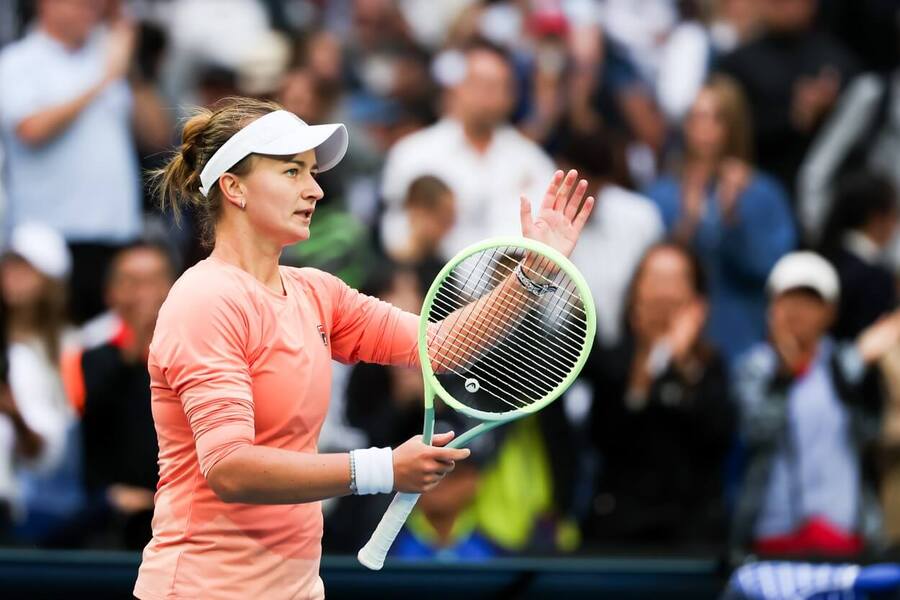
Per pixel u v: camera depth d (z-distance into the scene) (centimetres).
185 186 1358
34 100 2788
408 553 2214
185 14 3234
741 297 2934
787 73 3259
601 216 2764
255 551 1291
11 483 2308
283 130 1291
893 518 2466
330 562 1961
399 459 1222
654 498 2362
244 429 1224
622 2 3591
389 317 1401
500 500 2295
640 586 2016
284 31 3116
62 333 2452
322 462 1213
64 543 2247
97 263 2805
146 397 2244
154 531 1325
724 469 2492
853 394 2427
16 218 2792
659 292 2398
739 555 2000
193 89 3192
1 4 3241
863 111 3259
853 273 2827
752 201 2927
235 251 1310
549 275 1383
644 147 3350
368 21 3494
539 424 2333
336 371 2436
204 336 1248
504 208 2852
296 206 1298
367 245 2705
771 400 2416
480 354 1398
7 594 1941
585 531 2373
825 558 1972
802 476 2397
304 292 1355
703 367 2402
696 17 3669
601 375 2381
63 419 2359
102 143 2820
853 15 3716
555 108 3297
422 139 2892
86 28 2848
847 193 2889
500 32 3575
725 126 2973
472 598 1998
